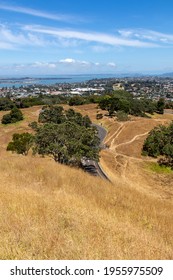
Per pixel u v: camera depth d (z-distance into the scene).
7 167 18.55
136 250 6.57
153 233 8.79
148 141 66.44
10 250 5.96
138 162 60.62
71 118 85.38
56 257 5.94
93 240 6.78
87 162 54.47
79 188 14.22
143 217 10.55
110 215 9.54
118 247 6.55
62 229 7.32
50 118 95.56
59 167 19.36
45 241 6.45
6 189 11.11
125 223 8.93
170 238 8.70
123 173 53.38
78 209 9.23
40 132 43.50
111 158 61.09
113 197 12.98
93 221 8.21
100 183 16.36
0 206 8.56
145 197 14.74
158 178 53.81
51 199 10.24
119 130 84.75
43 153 42.56
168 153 59.94
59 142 42.91
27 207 8.59
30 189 11.98
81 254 6.04
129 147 69.75
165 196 43.34
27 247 6.20
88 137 44.94
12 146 50.72
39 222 7.57
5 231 6.91
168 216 11.41
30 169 18.27
